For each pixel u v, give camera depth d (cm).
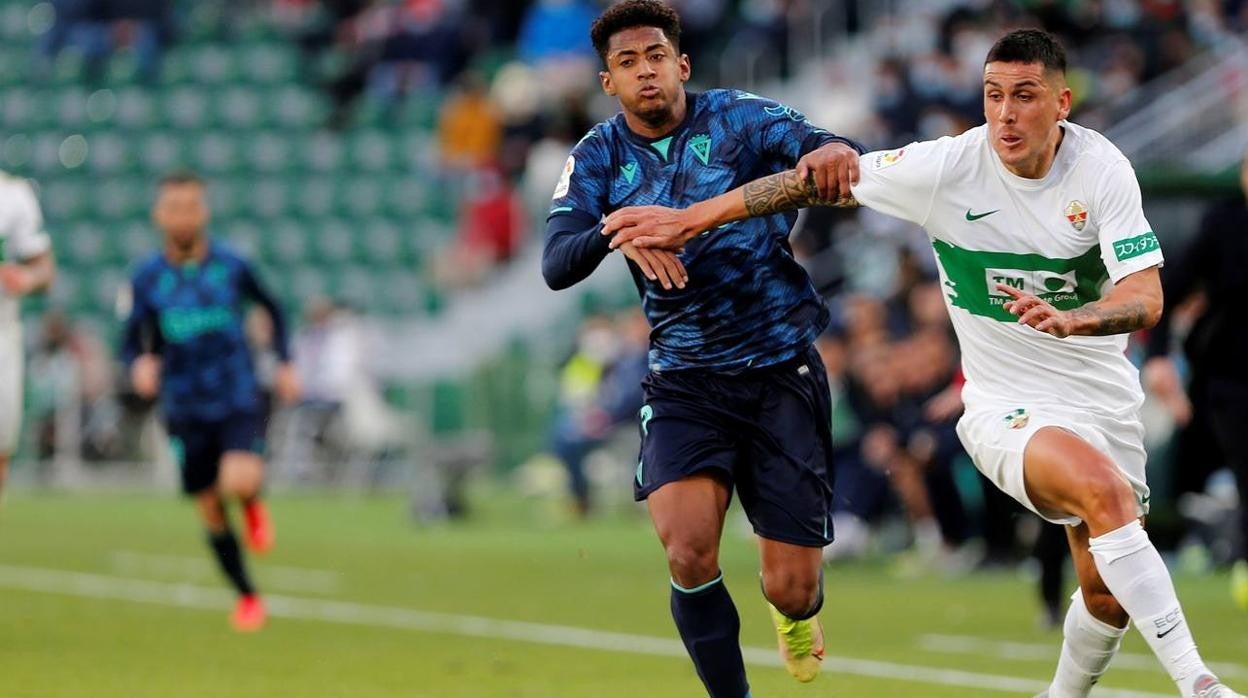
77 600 4081
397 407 7625
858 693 2778
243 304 3778
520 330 7806
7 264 3341
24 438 7744
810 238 6531
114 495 7344
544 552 5306
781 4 8269
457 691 2791
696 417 2175
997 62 2036
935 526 4806
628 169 2186
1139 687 2803
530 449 7181
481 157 8494
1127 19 6975
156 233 8644
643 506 6450
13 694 2720
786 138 2161
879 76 6800
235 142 8900
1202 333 3070
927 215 2123
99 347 7819
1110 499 2009
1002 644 3362
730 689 2156
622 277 7794
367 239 8681
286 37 9219
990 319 2147
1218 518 4650
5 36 9381
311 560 5072
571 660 3152
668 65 2153
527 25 9025
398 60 8962
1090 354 2127
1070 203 2069
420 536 5825
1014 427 2106
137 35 9106
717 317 2173
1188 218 4581
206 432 3675
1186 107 5666
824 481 2205
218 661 3122
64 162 8881
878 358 4894
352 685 2850
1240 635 3472
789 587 2197
